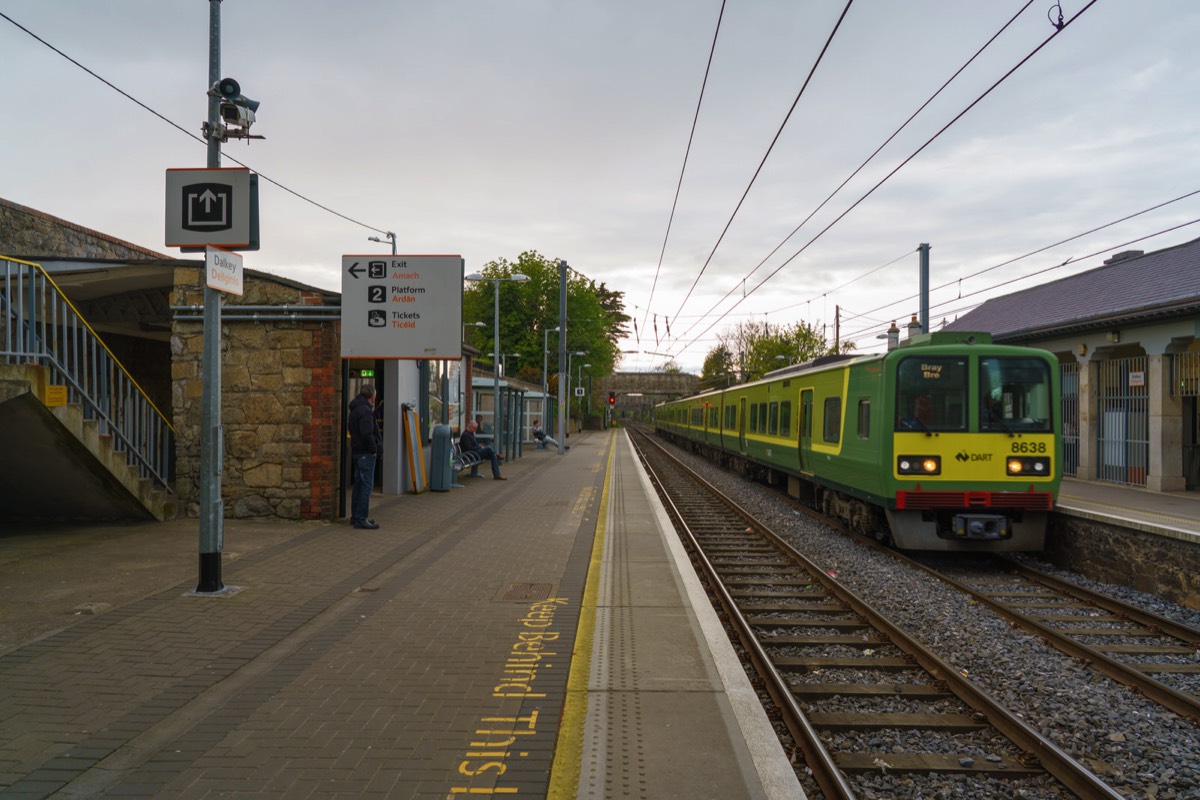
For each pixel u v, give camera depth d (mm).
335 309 11266
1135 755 4812
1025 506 10531
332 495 11422
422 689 4910
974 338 11125
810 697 5695
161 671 5219
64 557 8680
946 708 5512
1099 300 20484
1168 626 7559
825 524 14398
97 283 12344
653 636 6004
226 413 11438
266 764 3896
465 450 19875
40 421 9219
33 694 4809
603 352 66625
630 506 14039
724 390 27766
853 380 12352
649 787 3639
